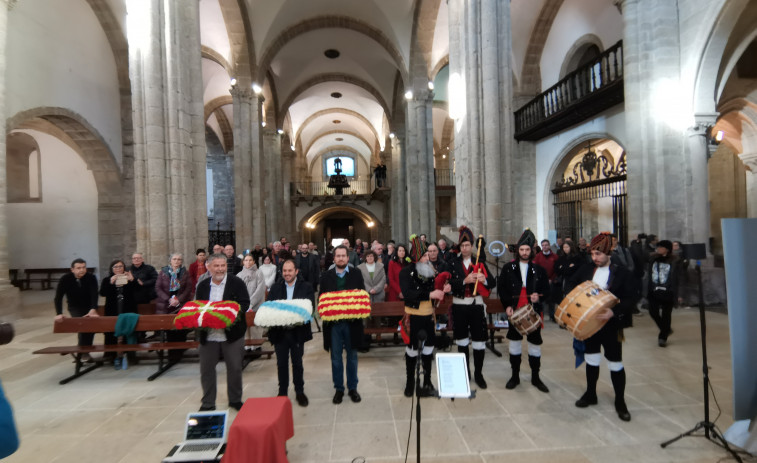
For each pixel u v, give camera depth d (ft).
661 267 18.53
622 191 37.63
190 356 18.95
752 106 35.01
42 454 10.32
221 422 9.13
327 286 14.02
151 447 10.61
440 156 84.69
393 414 12.23
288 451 10.09
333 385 14.48
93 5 41.09
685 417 11.57
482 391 13.84
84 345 17.90
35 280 46.98
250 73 49.96
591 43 41.83
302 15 54.24
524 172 47.80
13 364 18.54
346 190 118.62
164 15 25.14
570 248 25.55
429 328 13.41
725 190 47.93
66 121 39.24
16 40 32.89
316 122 100.17
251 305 19.69
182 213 25.48
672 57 26.68
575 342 12.91
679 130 26.61
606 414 11.85
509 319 13.70
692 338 19.69
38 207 47.88
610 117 35.47
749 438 9.61
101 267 45.50
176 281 19.75
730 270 9.76
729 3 23.43
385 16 52.54
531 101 44.45
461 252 15.17
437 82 64.49
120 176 45.44
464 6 27.32
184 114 25.98
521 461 9.47
